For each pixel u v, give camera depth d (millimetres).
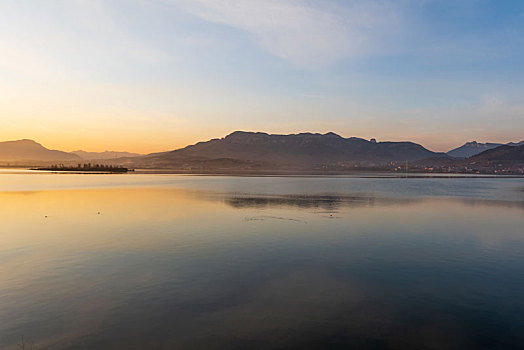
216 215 42000
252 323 13531
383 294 16594
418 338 12531
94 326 13234
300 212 45219
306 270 20172
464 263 21938
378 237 29625
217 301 15594
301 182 130375
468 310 14867
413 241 28141
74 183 110688
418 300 15898
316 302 15570
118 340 12258
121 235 29609
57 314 14203
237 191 82125
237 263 21453
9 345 11938
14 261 21500
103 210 46031
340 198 65250
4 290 16688
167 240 27734
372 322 13695
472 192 82938
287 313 14438
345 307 15062
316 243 27062
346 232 31688
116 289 16922
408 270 20375
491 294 16688
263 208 49250
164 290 16828
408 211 47031
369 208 50094
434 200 62531
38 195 67688
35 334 12656
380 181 143875
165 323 13500
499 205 55000
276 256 23141
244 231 31797
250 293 16547
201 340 12273
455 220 39500
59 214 42125
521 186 111688
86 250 24328
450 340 12398
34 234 29875
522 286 17797
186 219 38781
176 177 176125
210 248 25156
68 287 17125
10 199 59594
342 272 19875
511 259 22906
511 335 12781
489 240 28766
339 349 11758
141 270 19844
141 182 122062
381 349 11773
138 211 45219
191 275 19078
